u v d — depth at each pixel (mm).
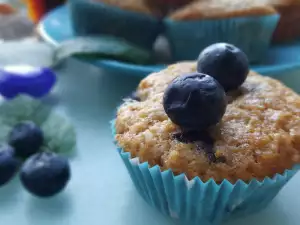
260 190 99
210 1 170
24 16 214
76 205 114
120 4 169
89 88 168
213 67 107
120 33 174
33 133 128
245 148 97
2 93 159
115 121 114
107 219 109
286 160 98
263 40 166
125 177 123
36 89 158
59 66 181
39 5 214
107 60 156
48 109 141
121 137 107
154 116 106
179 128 101
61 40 179
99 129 144
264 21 162
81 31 177
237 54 108
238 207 104
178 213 107
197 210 103
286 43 183
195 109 94
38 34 196
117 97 162
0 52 173
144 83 119
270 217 109
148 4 178
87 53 155
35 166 114
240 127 101
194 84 95
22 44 180
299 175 122
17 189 119
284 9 175
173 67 125
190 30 167
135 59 161
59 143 131
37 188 113
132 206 113
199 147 98
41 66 168
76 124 146
